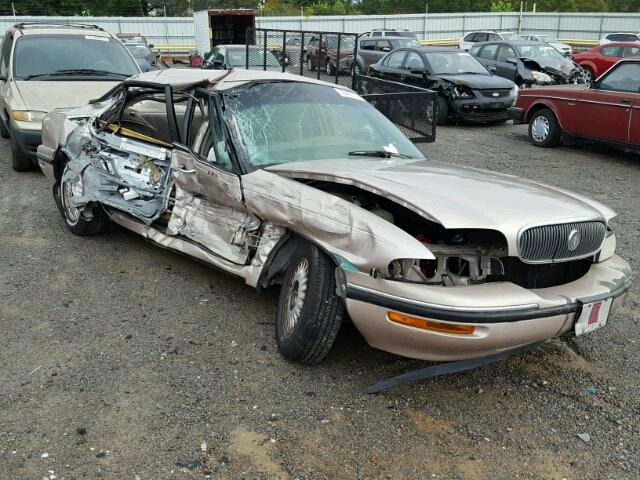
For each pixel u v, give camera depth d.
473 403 3.40
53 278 4.95
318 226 3.39
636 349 4.09
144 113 5.54
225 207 4.24
